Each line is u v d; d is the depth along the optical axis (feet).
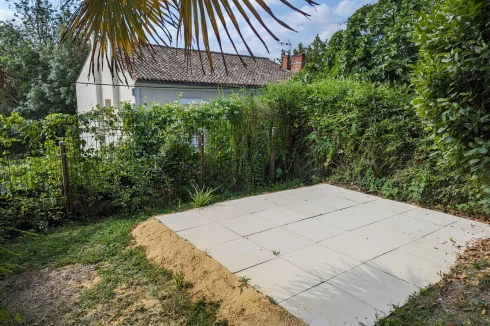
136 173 16.48
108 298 8.71
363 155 19.79
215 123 19.60
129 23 6.68
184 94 38.96
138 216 15.29
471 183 14.60
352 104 20.03
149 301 8.61
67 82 58.23
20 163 14.34
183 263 10.44
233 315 7.95
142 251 11.59
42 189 14.64
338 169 21.44
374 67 23.95
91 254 11.20
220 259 10.60
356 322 7.54
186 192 18.08
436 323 7.49
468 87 10.11
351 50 25.32
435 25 10.53
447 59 10.12
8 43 73.41
